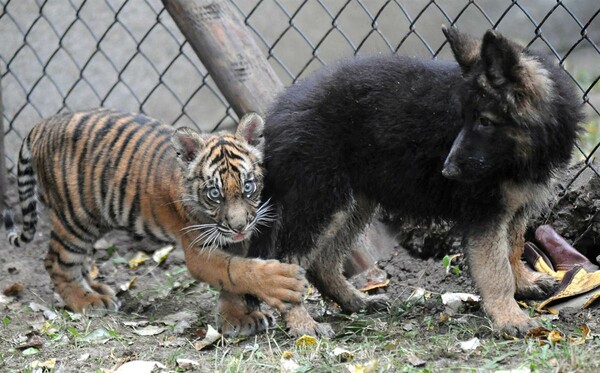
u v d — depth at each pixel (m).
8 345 10.00
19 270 12.45
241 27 11.92
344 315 10.36
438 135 9.31
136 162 10.62
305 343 9.29
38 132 11.45
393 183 9.77
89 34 19.28
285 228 9.89
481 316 9.76
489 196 9.21
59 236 11.08
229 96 11.84
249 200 9.87
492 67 8.66
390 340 9.30
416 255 11.73
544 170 9.23
